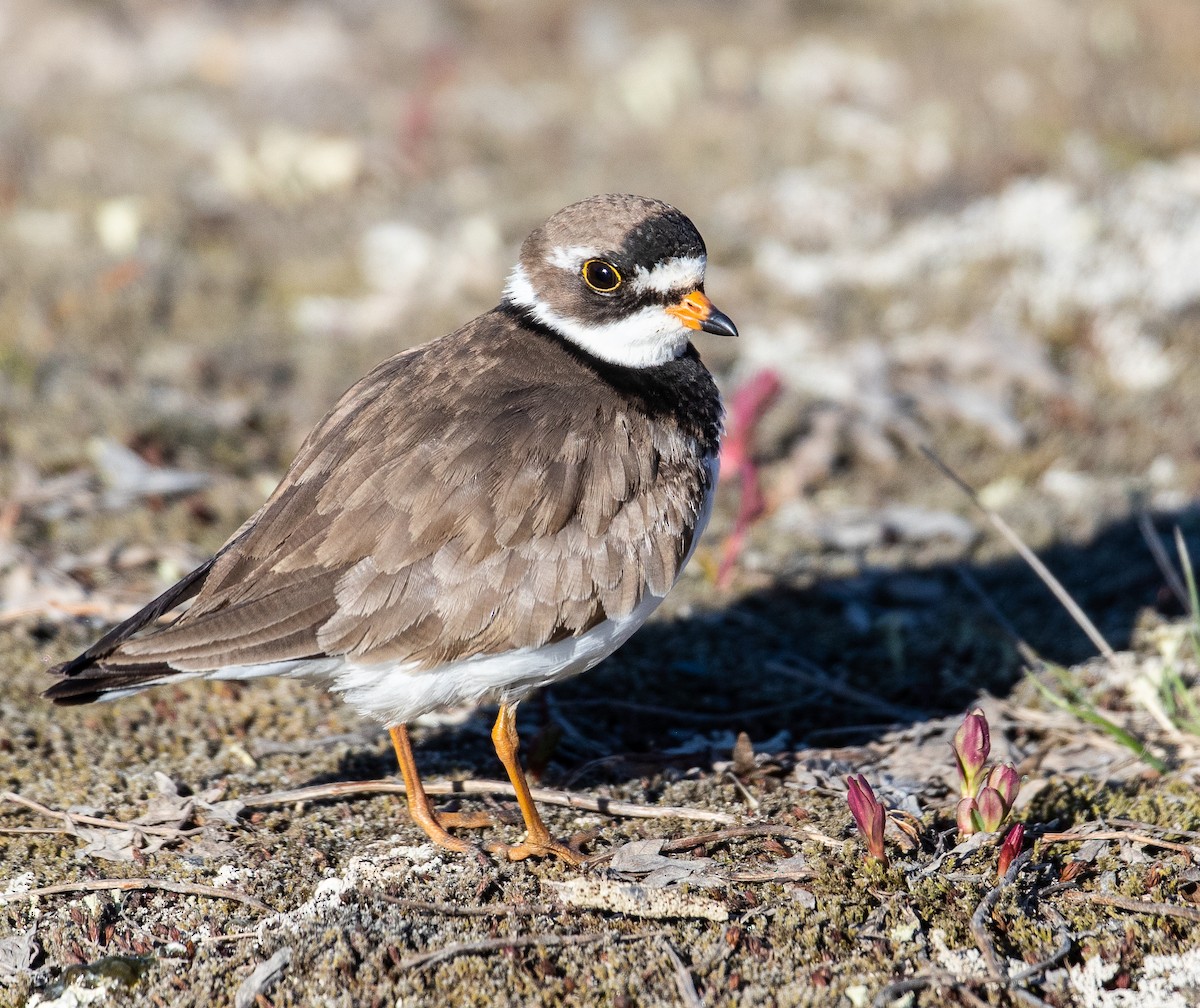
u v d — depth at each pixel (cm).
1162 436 1466
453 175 2052
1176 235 1736
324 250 1886
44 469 1370
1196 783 938
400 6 2630
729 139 2112
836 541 1331
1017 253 1741
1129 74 2148
